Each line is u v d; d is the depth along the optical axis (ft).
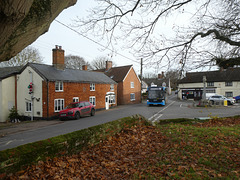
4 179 10.50
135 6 16.39
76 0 9.07
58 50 71.41
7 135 37.24
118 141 19.85
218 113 54.95
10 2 4.82
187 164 13.73
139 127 24.53
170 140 19.31
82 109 57.82
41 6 6.45
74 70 81.10
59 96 63.00
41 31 7.57
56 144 14.28
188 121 31.53
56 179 12.01
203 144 17.58
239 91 117.80
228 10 17.61
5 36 5.73
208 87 127.34
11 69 74.33
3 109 62.23
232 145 17.11
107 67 131.75
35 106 60.90
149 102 87.81
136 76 127.85
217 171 12.50
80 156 15.88
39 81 59.82
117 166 14.42
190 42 18.03
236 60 16.55
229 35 17.13
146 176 12.28
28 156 12.10
